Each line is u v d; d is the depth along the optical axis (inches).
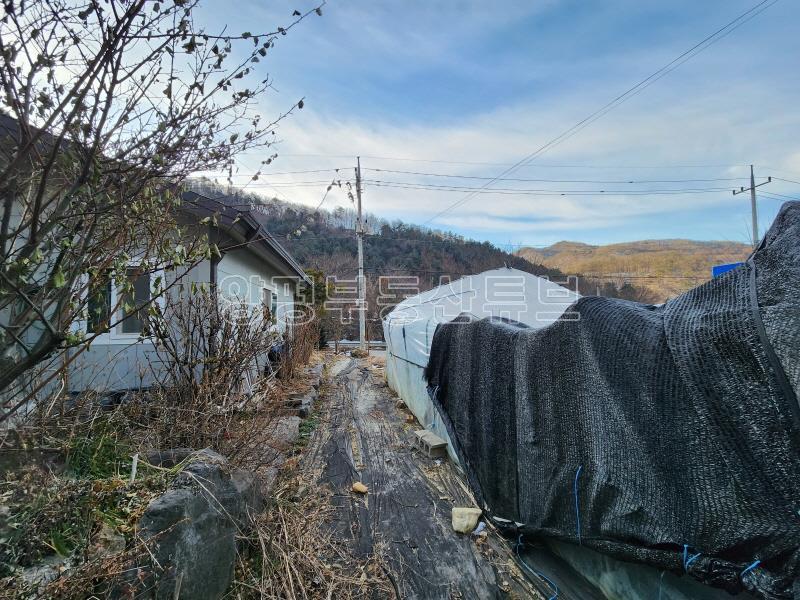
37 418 76.3
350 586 85.4
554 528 88.1
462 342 143.3
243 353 126.1
